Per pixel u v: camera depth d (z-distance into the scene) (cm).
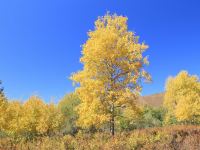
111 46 1753
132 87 1752
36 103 4272
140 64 1742
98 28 1838
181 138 1475
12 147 1398
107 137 1594
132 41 1812
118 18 1841
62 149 1300
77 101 5203
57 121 4344
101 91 1694
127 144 1310
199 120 4106
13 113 3753
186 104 4088
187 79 4466
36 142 1509
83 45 1789
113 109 1752
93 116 1717
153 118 5700
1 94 3209
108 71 1759
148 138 1503
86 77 1761
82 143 1363
